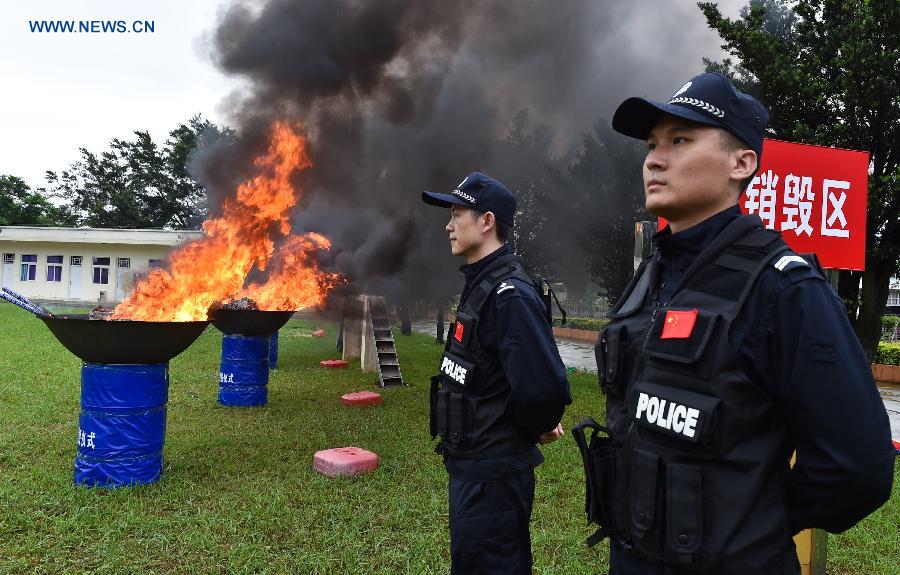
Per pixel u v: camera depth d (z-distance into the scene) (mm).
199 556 3305
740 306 1210
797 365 1134
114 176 39906
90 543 3418
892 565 3492
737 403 1193
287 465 4988
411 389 8891
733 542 1187
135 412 4336
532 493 2324
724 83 1372
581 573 3234
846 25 8305
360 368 10844
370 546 3502
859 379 1123
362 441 5801
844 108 8523
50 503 3902
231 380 7250
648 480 1304
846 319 1175
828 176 3393
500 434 2250
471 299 2379
